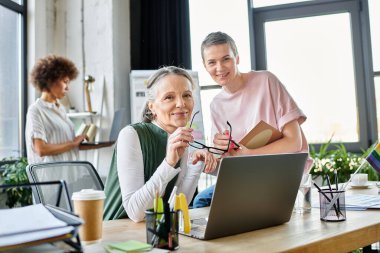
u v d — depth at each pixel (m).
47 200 1.49
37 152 2.54
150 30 4.23
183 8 4.16
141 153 1.22
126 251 0.74
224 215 0.87
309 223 1.03
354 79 3.86
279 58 4.11
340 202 1.05
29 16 3.72
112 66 3.84
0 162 3.23
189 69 4.10
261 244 0.81
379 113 3.79
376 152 1.33
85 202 0.84
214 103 1.98
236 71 1.82
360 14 3.88
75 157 2.94
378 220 1.04
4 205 2.84
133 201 1.08
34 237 0.61
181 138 1.04
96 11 3.94
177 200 0.94
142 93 3.76
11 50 3.59
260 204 0.94
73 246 0.64
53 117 2.70
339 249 0.88
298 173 1.02
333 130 3.89
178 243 0.80
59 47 4.01
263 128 1.45
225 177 0.85
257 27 4.19
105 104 3.84
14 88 3.61
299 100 4.02
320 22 3.99
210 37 1.79
